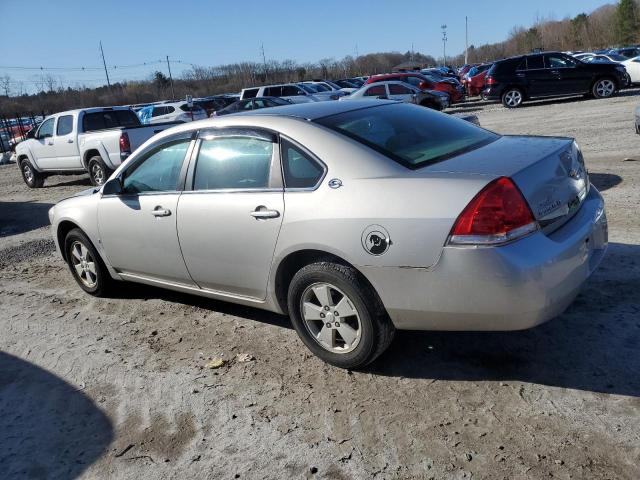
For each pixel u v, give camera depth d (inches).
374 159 135.1
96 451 127.1
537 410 122.3
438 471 108.7
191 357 164.2
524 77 832.3
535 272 116.3
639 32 3134.8
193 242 167.0
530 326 121.4
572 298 127.7
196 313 195.3
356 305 134.7
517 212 117.2
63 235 225.3
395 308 129.4
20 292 239.9
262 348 164.6
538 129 556.4
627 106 659.4
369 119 154.9
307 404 134.9
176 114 933.2
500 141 152.2
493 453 111.5
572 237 126.4
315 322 148.4
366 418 127.0
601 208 145.0
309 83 1127.6
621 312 157.6
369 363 142.1
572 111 686.5
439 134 154.0
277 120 153.5
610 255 198.5
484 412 124.0
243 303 166.7
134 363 164.4
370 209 127.9
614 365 134.5
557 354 142.0
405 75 960.3
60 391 153.8
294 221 140.3
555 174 130.0
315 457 116.8
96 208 198.7
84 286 222.8
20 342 188.2
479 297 118.5
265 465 116.3
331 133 143.6
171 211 171.6
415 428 121.6
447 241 118.9
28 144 579.5
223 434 127.6
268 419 131.0
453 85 1026.1
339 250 132.5
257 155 153.2
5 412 146.8
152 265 185.5
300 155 144.3
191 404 140.4
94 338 184.4
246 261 155.3
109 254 200.7
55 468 123.3
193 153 169.5
